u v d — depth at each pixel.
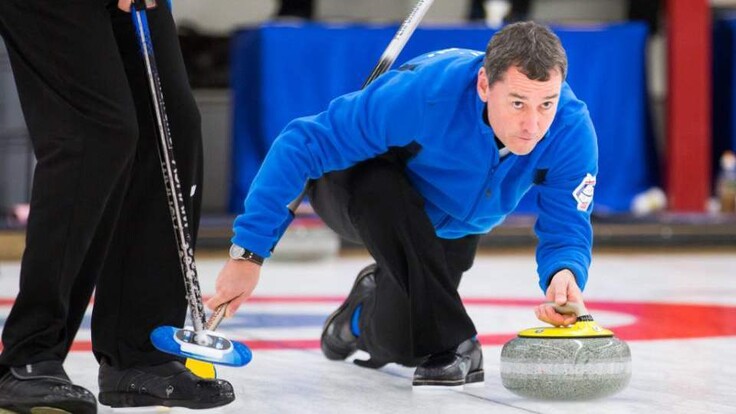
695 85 25.58
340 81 22.64
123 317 6.67
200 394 6.56
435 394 7.24
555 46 6.52
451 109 7.03
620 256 22.61
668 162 25.53
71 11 6.00
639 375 7.98
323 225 20.77
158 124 6.26
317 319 11.91
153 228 6.64
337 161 7.36
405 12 27.50
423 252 7.33
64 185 6.02
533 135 6.59
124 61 6.56
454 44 22.55
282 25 22.52
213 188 26.20
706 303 13.57
